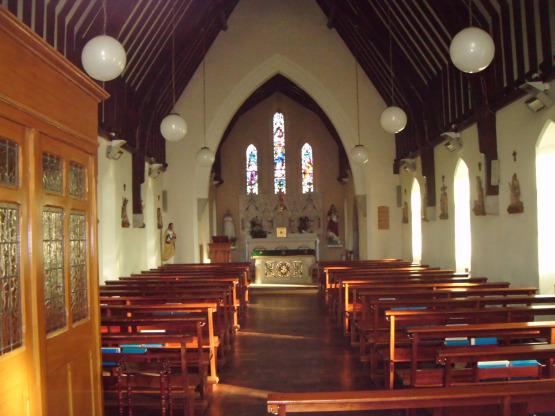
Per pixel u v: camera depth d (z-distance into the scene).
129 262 14.26
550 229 8.76
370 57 17.42
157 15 12.66
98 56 7.00
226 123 19.14
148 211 16.83
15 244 3.27
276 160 27.50
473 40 6.84
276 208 27.02
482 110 10.71
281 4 19.20
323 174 27.38
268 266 20.20
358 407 2.89
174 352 5.61
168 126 11.50
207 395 6.35
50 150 3.72
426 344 6.41
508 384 3.08
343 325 10.63
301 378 7.35
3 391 3.05
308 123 27.56
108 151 12.23
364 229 20.05
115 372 5.27
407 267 13.73
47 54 3.56
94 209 4.48
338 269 12.89
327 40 19.27
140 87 14.60
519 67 9.12
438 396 2.92
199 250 19.72
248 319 12.54
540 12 8.13
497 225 10.57
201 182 19.08
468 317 6.48
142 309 6.88
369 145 19.30
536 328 5.02
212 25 17.45
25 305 3.32
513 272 9.83
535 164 8.87
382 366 7.77
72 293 4.06
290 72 19.25
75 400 4.00
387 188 19.28
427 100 15.00
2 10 2.95
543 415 3.80
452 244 13.60
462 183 13.34
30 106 3.41
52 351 3.65
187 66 17.45
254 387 6.95
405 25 13.66
